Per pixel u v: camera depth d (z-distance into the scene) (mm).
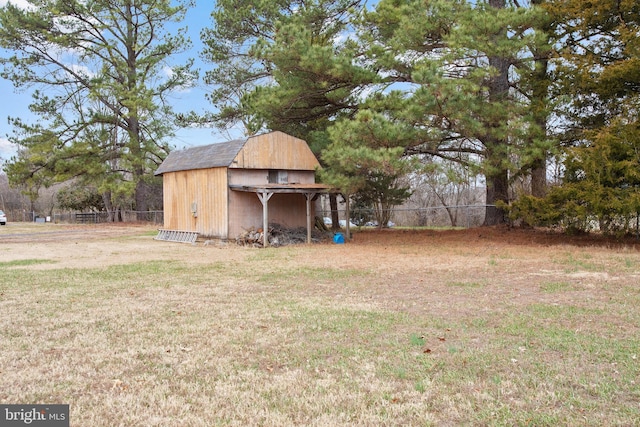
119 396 3609
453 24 13805
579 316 5738
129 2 28812
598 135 12445
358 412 3299
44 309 6480
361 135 13547
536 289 7477
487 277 8680
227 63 22688
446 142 16172
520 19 12883
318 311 6215
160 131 29547
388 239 17078
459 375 3932
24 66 27344
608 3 12891
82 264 11367
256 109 17891
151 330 5391
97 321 5809
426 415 3234
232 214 16781
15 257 12977
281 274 9516
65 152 27000
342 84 16469
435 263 10672
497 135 13055
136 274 9672
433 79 12117
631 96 13289
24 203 48844
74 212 39812
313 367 4188
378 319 5777
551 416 3174
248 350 4668
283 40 14875
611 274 8656
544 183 16609
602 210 12086
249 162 16875
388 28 15625
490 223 17703
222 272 9891
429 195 33906
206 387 3764
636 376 3838
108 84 27469
